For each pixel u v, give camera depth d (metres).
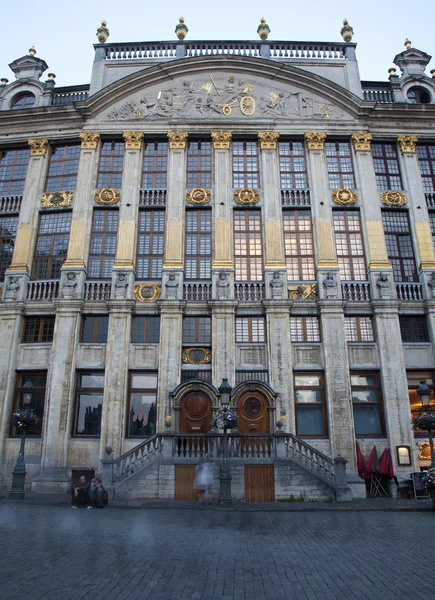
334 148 24.28
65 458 18.91
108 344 20.25
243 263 22.06
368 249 22.08
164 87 24.75
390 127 24.38
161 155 24.11
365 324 21.14
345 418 19.38
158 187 23.38
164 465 16.77
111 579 7.02
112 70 25.66
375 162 24.22
